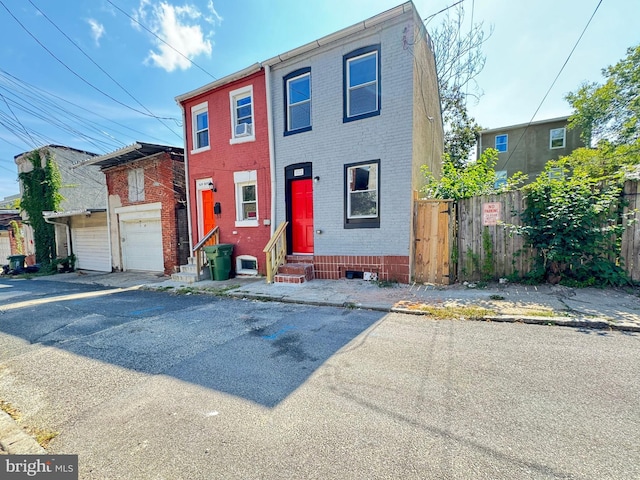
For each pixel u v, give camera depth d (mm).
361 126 7805
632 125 15539
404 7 7055
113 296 8391
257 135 9531
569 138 19094
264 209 9539
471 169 8031
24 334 5230
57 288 10367
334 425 2406
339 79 8039
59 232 16719
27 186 16891
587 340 3762
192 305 6805
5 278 14438
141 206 12438
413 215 7391
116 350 4270
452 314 4914
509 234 6551
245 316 5637
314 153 8492
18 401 3055
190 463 2090
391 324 4730
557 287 5773
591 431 2201
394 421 2414
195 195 11273
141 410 2779
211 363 3684
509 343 3777
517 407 2514
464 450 2068
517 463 1936
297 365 3504
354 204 8117
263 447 2205
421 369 3232
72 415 2764
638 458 1942
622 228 5414
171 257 11664
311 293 6871
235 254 10203
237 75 9555
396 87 7371
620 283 5566
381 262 7641
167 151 11406
